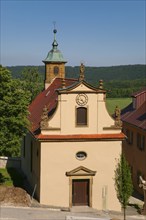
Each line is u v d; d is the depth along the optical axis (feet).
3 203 103.24
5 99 108.47
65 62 161.17
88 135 109.60
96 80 541.75
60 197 108.17
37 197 111.34
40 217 94.53
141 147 134.62
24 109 110.73
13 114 109.91
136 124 136.98
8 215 94.07
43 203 107.14
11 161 160.66
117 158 110.83
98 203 110.42
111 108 257.14
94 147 109.81
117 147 110.93
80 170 108.88
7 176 141.08
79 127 109.50
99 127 110.63
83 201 110.63
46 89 160.97
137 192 138.31
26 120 110.83
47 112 112.37
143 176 131.85
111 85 473.67
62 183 108.17
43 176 107.04
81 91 109.09
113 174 110.73
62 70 161.38
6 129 108.88
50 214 98.27
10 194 106.22
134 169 142.72
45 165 107.14
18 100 110.52
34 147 120.47
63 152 108.06
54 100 124.67
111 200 110.73
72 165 108.68
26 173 139.95
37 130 113.80
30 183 128.16
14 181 132.46
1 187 109.70
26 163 140.36
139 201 126.21
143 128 127.75
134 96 152.15
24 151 147.23
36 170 115.03
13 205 103.19
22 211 98.84
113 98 340.80
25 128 113.80
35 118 133.18
